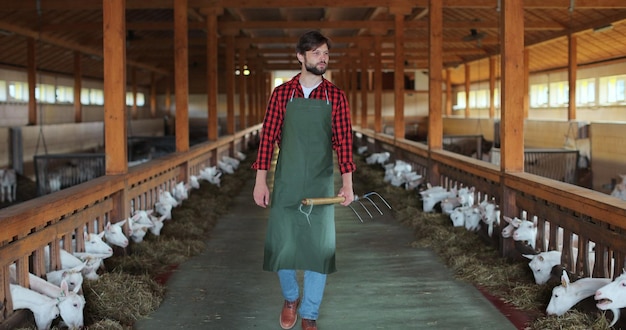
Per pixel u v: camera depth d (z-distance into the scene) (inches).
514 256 193.0
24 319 128.6
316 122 124.5
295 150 125.0
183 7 344.8
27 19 521.3
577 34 538.9
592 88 615.2
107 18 204.7
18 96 641.6
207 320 145.5
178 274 187.3
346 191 125.6
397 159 454.6
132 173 217.5
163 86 1177.4
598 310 134.7
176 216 266.1
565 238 161.2
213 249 223.1
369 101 1207.6
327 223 126.6
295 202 125.3
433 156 324.2
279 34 736.3
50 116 732.7
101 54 733.9
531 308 150.4
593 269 145.9
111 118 205.9
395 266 197.2
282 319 137.6
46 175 363.9
